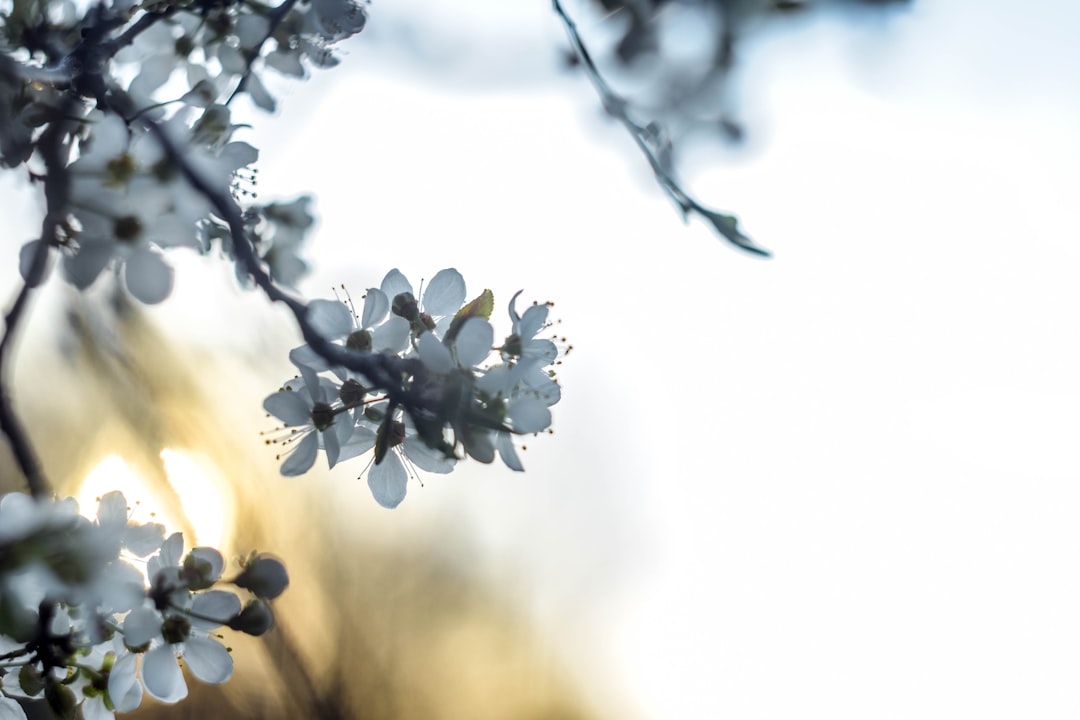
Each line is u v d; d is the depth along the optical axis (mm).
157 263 434
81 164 432
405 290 441
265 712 833
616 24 489
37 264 432
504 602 1578
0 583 388
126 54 472
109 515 432
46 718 443
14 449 428
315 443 440
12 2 459
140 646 437
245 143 446
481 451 420
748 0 470
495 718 1560
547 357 438
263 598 446
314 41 483
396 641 1337
